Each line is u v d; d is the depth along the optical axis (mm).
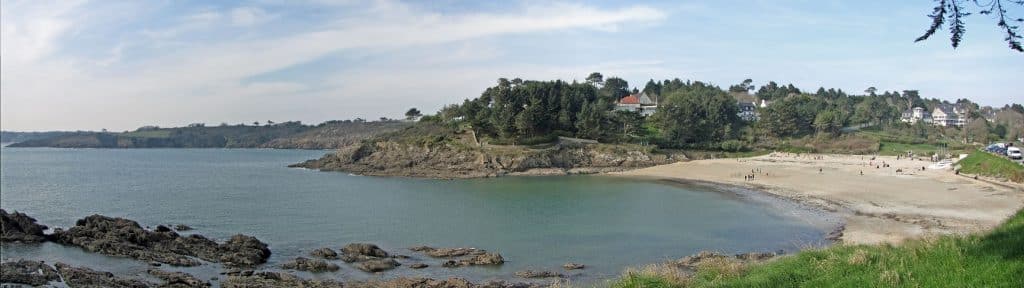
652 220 62125
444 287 37156
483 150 131500
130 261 44719
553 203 76562
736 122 179250
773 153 147250
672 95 190875
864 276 17531
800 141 161500
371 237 54781
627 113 159750
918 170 105500
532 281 39281
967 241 20516
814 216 62688
